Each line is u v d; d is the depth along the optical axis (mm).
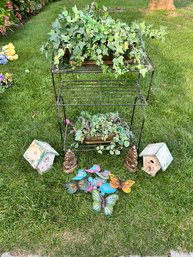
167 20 3990
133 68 1413
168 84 2537
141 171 1725
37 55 2980
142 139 1956
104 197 1574
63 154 1827
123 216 1478
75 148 1858
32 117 2123
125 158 1755
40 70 2697
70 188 1596
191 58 2965
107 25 1385
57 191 1596
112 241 1370
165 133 2014
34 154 1669
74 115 2137
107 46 1374
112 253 1325
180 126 2080
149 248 1347
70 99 2283
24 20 4145
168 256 1323
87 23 1385
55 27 1434
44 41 3307
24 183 1640
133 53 1376
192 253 1336
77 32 1364
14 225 1427
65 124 2059
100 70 1455
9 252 1321
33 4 4406
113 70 1459
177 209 1523
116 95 2330
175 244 1366
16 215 1471
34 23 3975
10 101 2271
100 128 1817
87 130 1812
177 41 3332
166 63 2850
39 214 1476
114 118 1921
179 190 1625
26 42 3287
